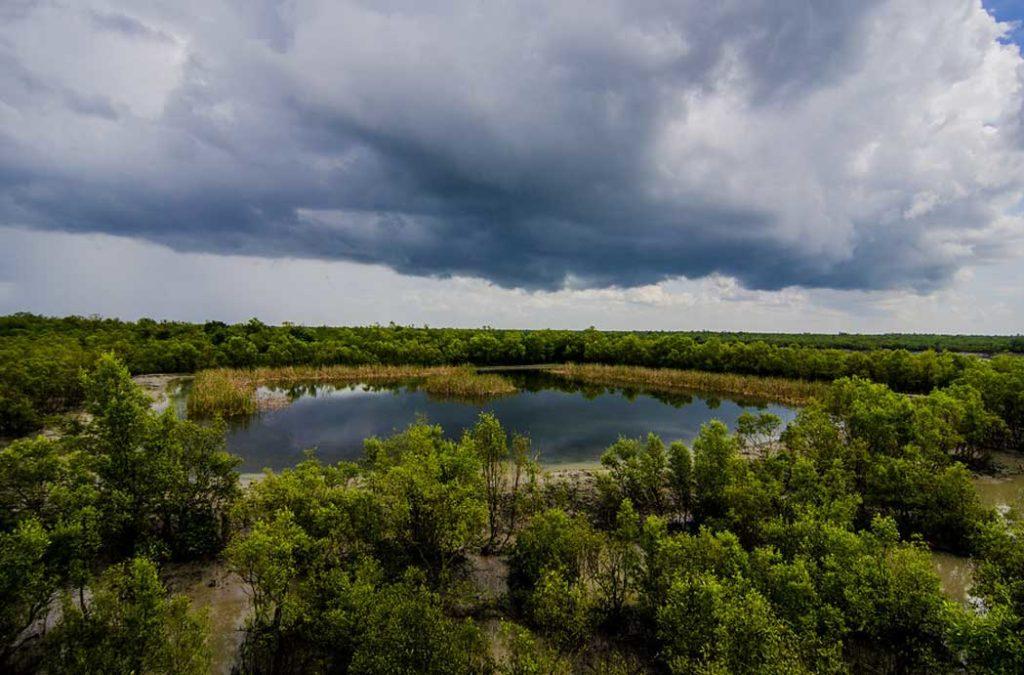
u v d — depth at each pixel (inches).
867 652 628.7
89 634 530.0
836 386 1625.2
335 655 610.5
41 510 810.2
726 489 961.5
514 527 1022.4
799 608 614.5
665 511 1099.3
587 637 674.2
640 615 714.8
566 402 2645.2
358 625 570.9
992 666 522.3
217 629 699.4
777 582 639.1
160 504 879.7
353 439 1771.7
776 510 960.3
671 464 1103.0
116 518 803.4
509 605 770.8
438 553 825.5
